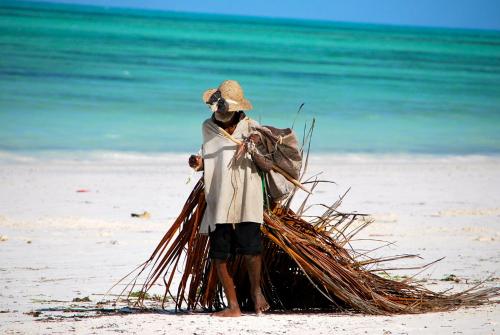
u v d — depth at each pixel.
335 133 69.06
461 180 48.31
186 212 16.48
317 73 137.00
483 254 26.89
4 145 53.59
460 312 16.38
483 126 80.62
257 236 15.78
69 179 43.00
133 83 100.12
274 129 15.87
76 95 84.62
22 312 17.09
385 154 59.06
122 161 50.34
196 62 141.75
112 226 31.42
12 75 99.88
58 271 23.20
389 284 17.09
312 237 16.91
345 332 14.23
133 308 17.80
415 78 141.25
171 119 71.31
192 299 16.92
